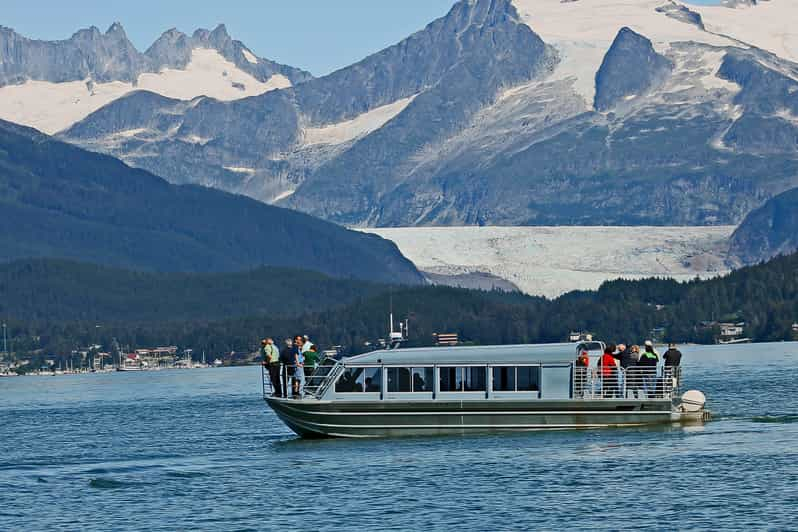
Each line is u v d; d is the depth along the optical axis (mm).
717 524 169500
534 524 172625
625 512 177750
